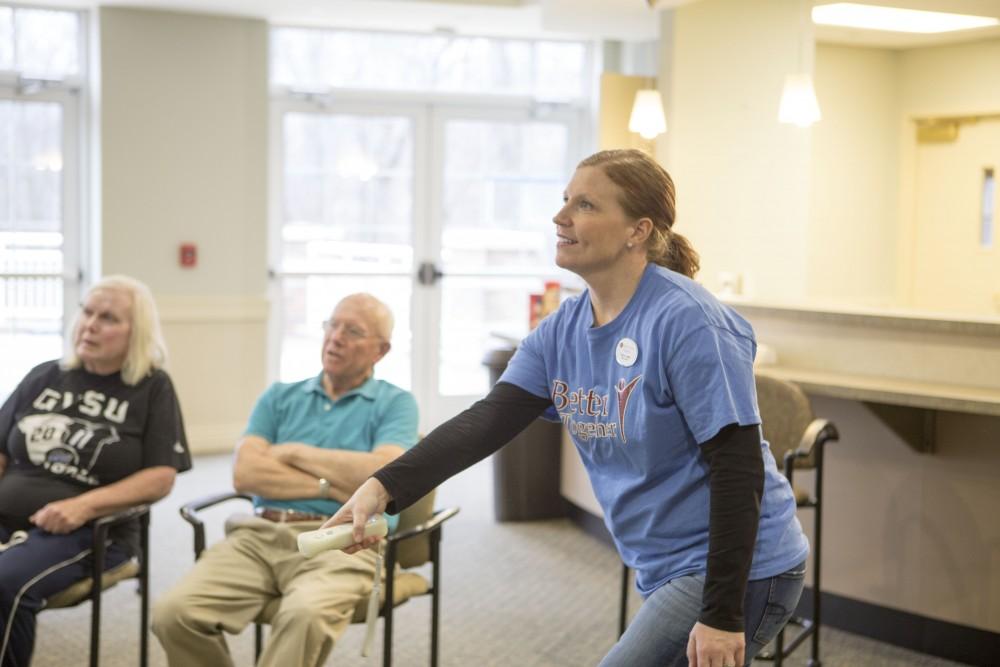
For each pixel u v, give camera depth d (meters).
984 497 3.56
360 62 6.95
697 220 5.38
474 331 7.32
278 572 2.87
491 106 7.16
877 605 3.81
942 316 3.67
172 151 6.36
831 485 3.90
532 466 5.27
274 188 6.85
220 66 6.41
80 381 3.18
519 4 6.11
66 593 2.94
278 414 3.15
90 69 6.40
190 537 4.88
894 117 6.73
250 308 6.57
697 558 1.80
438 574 2.97
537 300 5.68
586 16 5.87
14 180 6.39
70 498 3.04
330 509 2.98
